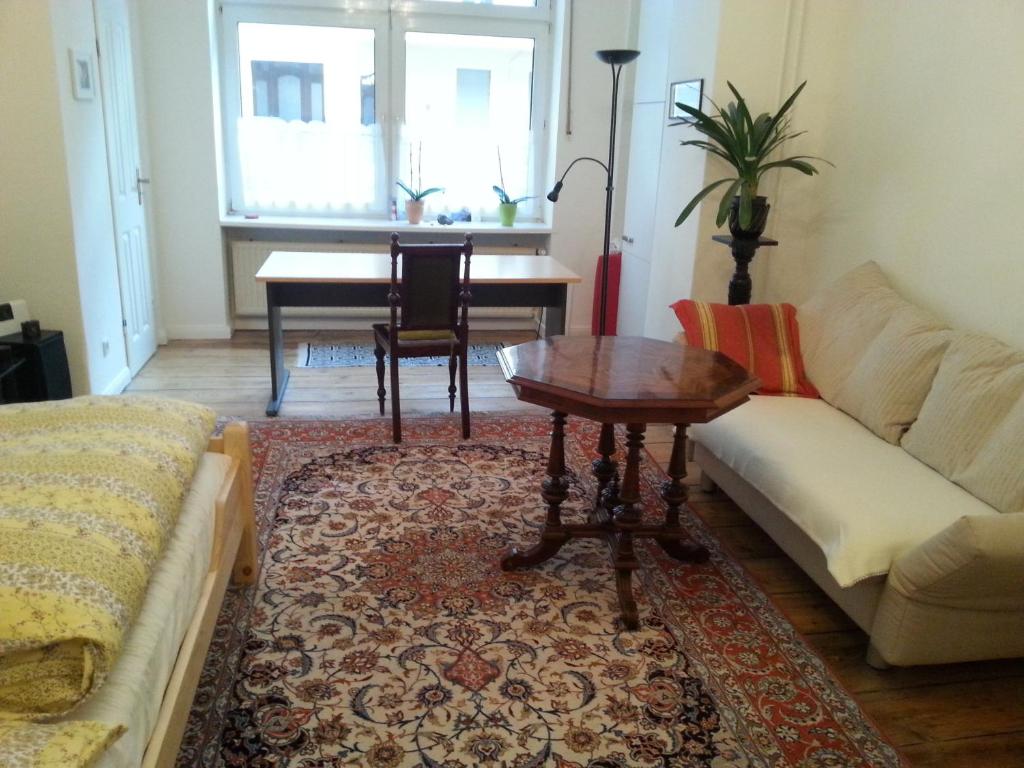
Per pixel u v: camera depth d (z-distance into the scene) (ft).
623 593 7.47
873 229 10.53
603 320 13.47
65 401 6.48
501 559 8.14
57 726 3.56
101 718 3.84
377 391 12.80
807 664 6.83
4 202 10.52
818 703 6.36
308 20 15.66
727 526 9.31
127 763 3.95
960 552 5.60
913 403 8.36
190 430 6.34
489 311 17.44
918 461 7.94
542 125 16.96
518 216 17.47
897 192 10.05
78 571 4.09
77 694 3.77
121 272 12.99
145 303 14.53
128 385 13.23
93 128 11.62
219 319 16.01
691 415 6.69
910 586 6.16
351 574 7.89
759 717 6.18
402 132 16.43
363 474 10.10
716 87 11.44
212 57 14.80
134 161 13.84
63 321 11.03
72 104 10.77
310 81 16.02
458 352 11.31
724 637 7.18
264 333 16.57
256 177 16.24
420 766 5.56
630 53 12.12
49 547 4.19
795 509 7.41
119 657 4.25
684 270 12.55
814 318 10.11
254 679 6.35
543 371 7.23
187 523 5.71
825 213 11.64
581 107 16.19
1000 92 8.37
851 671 6.83
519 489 9.87
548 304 12.78
